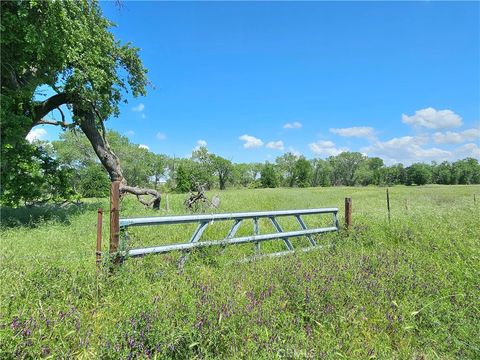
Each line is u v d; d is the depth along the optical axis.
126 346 2.97
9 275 4.65
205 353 3.05
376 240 8.35
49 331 3.10
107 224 11.59
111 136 70.12
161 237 7.93
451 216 11.40
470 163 125.88
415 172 119.12
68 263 5.27
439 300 4.48
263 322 3.54
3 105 12.74
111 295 4.08
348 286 4.59
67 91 15.88
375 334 3.60
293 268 5.36
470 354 3.43
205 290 4.14
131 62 18.77
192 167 98.69
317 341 3.33
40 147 15.45
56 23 13.23
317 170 131.75
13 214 13.88
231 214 6.53
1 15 12.12
